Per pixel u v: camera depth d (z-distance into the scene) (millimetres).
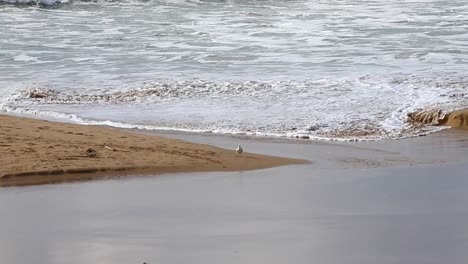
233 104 30969
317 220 15586
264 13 54906
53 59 39688
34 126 25344
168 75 35844
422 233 14477
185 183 19422
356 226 15078
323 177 20484
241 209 16578
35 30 47594
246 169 21484
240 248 13484
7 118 26406
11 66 38125
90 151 22188
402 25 49125
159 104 31438
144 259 12766
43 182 19188
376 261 12734
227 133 27219
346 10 56281
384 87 32719
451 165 22266
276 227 14984
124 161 21516
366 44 42906
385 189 18906
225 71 36562
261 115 29344
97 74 36375
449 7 57000
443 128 27922
